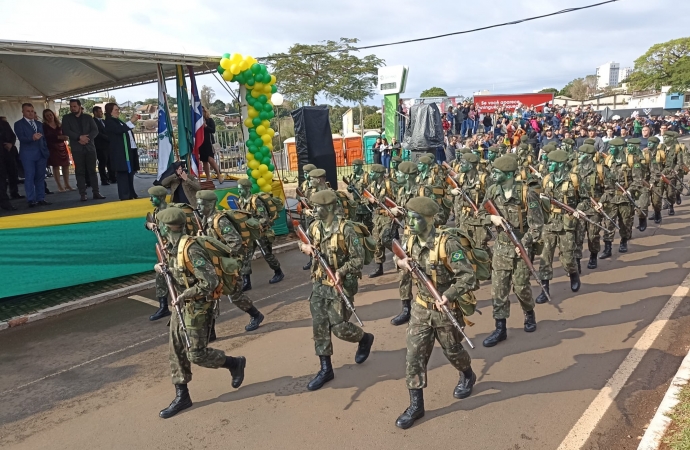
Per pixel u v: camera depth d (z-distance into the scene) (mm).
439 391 5191
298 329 7129
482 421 4617
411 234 4746
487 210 6469
